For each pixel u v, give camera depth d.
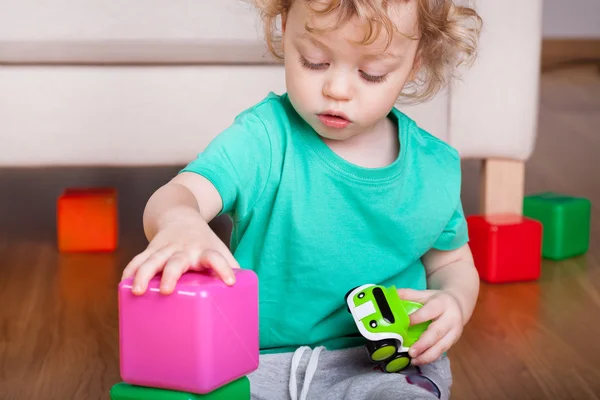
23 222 1.92
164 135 1.54
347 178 0.92
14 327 1.28
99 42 1.48
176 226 0.71
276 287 0.95
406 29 0.82
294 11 0.82
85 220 1.70
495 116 1.58
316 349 0.92
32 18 1.46
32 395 1.04
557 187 2.25
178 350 0.64
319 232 0.93
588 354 1.19
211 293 0.63
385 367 0.88
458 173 1.00
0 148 1.54
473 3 1.51
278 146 0.92
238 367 0.67
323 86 0.82
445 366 0.96
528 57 1.57
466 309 0.95
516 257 1.55
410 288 0.98
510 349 1.21
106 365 1.13
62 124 1.53
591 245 1.81
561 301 1.44
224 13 1.48
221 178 0.88
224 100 1.53
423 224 0.96
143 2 1.47
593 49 4.14
